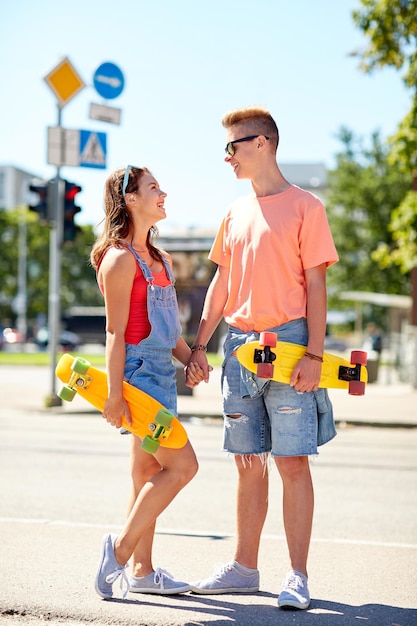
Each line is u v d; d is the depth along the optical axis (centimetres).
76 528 595
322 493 773
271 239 442
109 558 424
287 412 431
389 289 5147
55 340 1605
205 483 810
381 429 1427
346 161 5172
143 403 411
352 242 5206
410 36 1463
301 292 445
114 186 435
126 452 1018
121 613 407
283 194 448
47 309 7638
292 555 434
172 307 437
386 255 2336
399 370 2906
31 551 526
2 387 2200
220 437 1211
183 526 621
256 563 459
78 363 422
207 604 429
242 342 448
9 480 802
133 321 426
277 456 436
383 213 5084
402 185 5047
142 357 425
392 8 1441
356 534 604
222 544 563
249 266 448
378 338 3941
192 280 3062
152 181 435
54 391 1609
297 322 443
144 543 446
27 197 10775
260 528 458
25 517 632
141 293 425
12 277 7556
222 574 452
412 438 1277
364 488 802
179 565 509
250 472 456
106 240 431
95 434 1205
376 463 972
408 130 1714
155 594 445
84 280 7788
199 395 1938
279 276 442
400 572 498
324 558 530
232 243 461
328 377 436
